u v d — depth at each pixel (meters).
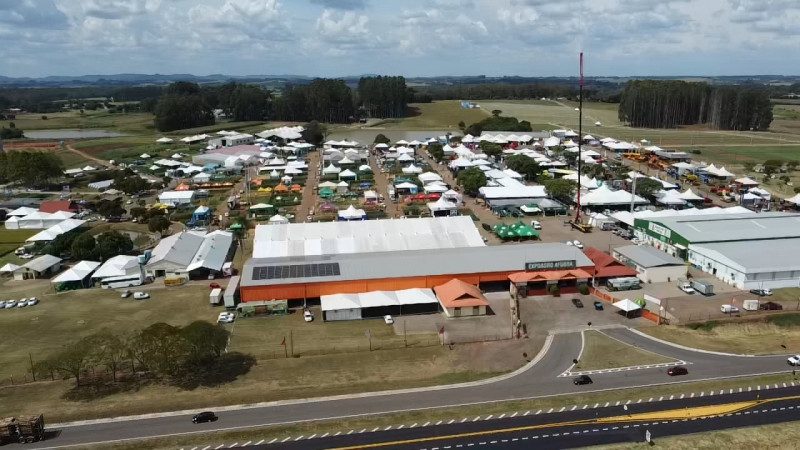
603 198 124.31
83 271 86.88
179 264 87.31
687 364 60.66
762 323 70.50
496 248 85.75
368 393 55.75
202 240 100.31
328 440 48.44
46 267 90.50
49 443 48.34
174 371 57.94
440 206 120.56
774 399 53.59
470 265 81.00
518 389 56.09
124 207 132.75
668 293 79.94
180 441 48.41
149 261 88.19
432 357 62.53
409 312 74.81
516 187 137.12
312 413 52.44
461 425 50.25
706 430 48.84
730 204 129.75
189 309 76.62
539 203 126.94
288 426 50.31
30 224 119.12
